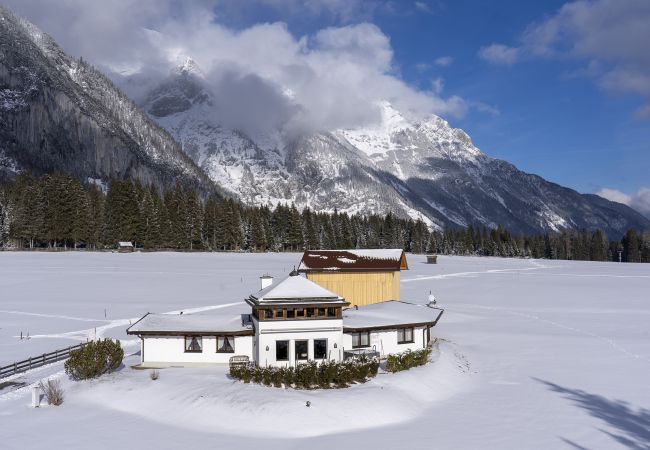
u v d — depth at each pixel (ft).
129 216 425.69
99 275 280.51
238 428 74.28
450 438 70.69
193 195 480.64
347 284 156.46
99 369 97.66
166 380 92.73
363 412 78.48
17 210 401.90
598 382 99.81
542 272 353.31
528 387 96.63
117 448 67.31
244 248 510.17
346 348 112.78
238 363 97.09
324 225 572.92
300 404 78.84
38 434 72.43
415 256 532.73
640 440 70.79
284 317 101.40
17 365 108.68
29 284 244.01
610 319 172.96
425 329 119.96
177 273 299.38
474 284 275.59
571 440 70.49
